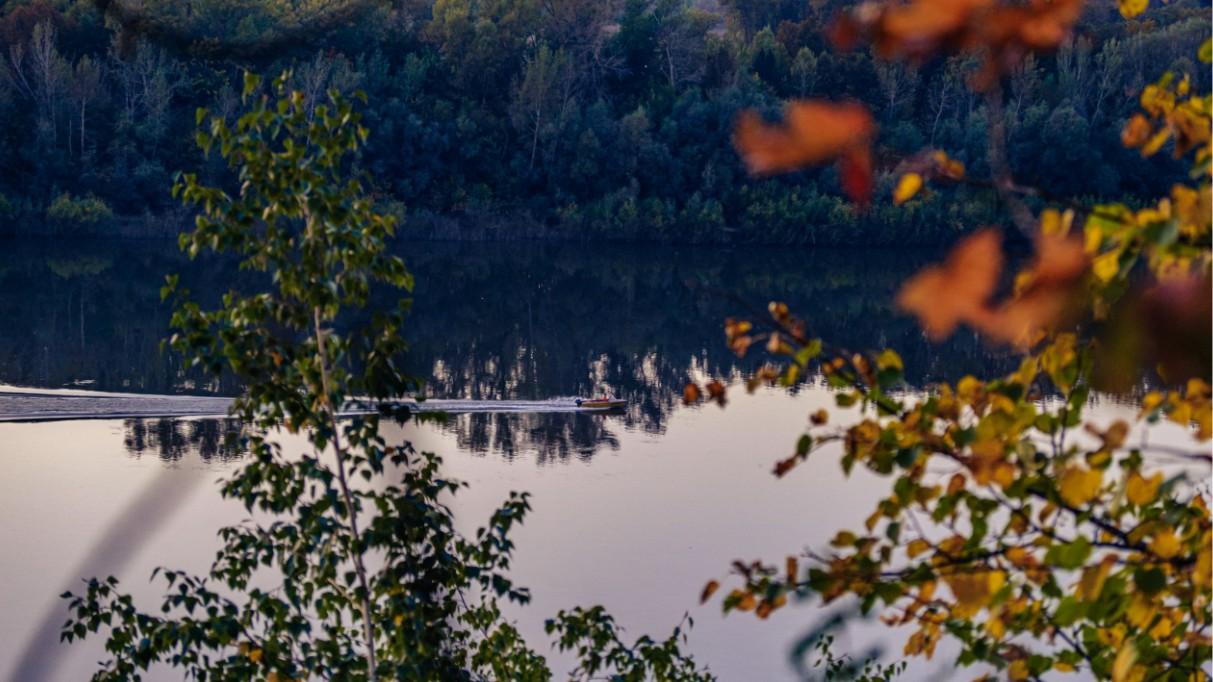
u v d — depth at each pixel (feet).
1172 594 9.16
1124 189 196.44
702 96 258.16
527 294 179.32
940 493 9.27
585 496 83.20
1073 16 5.09
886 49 5.13
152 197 224.74
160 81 221.87
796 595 9.07
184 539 64.13
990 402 9.22
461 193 238.48
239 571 24.95
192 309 24.08
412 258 210.18
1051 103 198.59
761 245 233.14
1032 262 5.84
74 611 55.77
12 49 223.92
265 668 24.90
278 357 24.17
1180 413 8.20
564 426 106.93
